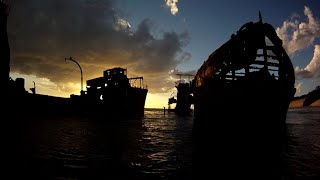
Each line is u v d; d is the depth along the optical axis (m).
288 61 15.89
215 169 9.38
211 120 16.48
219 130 15.67
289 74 15.77
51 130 21.34
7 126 22.34
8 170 8.69
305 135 20.00
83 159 10.76
